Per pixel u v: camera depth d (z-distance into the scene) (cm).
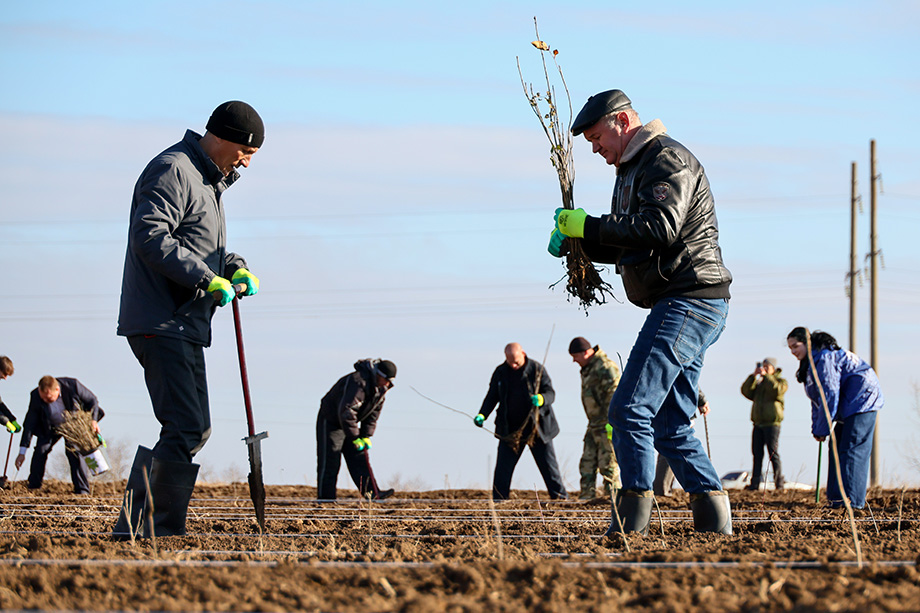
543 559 694
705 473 925
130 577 607
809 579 564
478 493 2366
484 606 508
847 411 1494
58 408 2188
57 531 1044
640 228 852
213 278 899
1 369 2178
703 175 892
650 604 517
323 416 2017
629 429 880
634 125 917
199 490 2347
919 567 603
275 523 1268
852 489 1488
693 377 915
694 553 689
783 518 1342
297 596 546
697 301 884
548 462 2052
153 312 913
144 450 920
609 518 1338
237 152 956
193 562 659
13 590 565
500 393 2058
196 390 947
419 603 500
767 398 2447
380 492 2034
